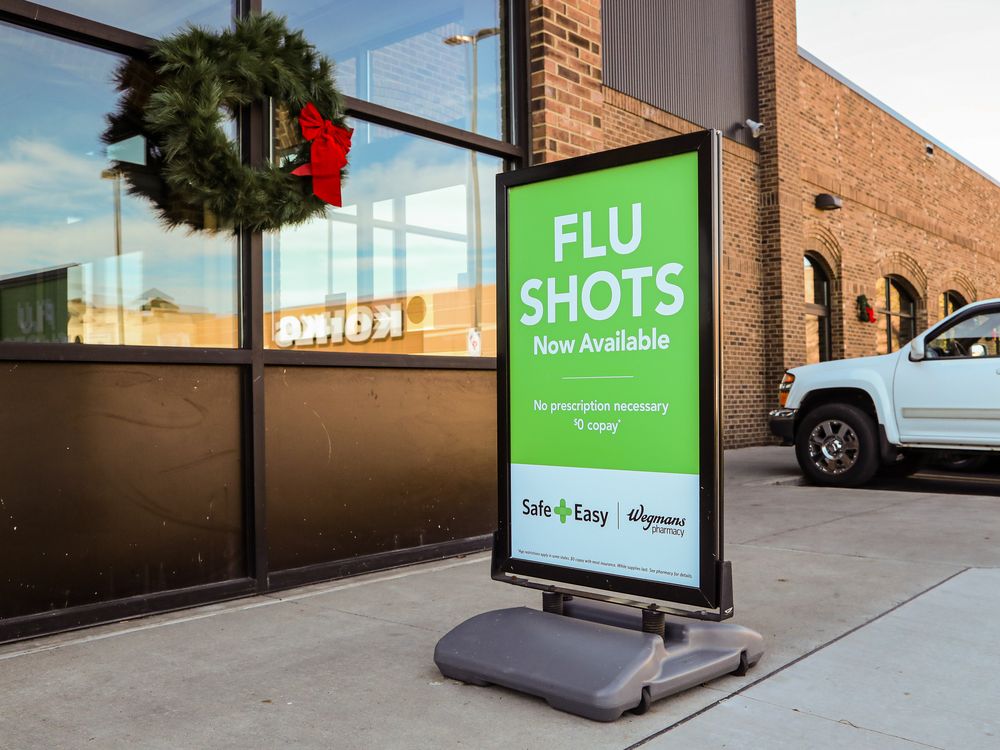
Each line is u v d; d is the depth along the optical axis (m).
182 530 3.99
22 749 2.41
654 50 11.61
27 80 3.63
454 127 5.40
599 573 3.03
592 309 3.09
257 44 4.18
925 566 4.73
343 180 4.79
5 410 3.45
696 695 2.82
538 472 3.23
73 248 3.73
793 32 13.99
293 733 2.52
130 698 2.81
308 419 4.50
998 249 23.84
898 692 2.83
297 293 4.54
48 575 3.56
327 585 4.42
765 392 13.40
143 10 3.93
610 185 3.05
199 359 4.02
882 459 8.44
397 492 4.92
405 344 5.11
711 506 2.75
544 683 2.69
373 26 4.98
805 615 3.76
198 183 3.99
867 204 16.39
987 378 7.77
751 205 13.30
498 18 5.82
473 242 5.61
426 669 3.09
